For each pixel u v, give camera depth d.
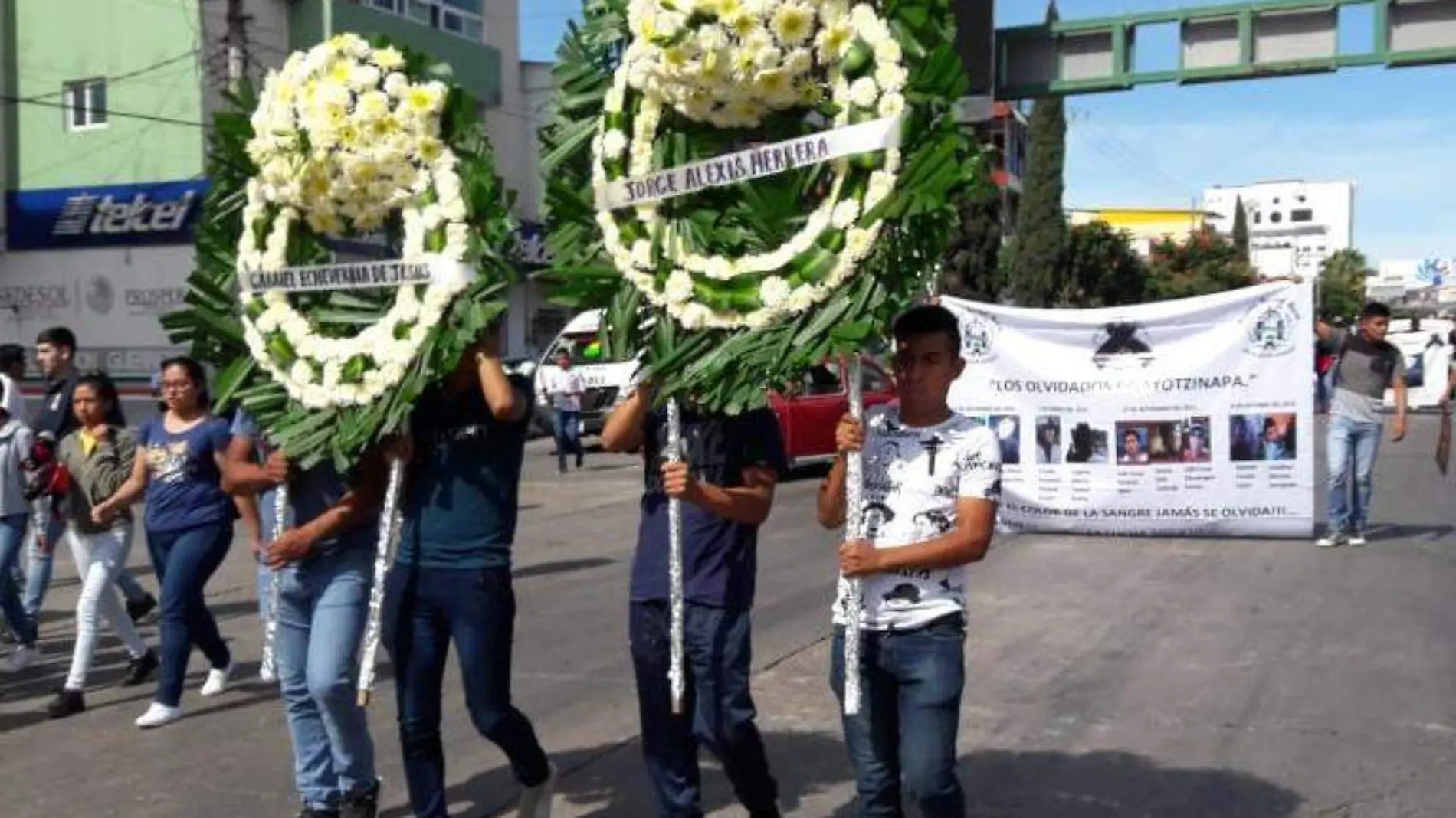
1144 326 12.09
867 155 3.76
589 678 7.69
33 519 8.45
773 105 4.00
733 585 4.53
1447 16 21.05
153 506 6.97
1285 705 6.79
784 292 3.85
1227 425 11.96
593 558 12.37
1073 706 6.83
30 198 28.28
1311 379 11.77
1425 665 7.51
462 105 4.75
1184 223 92.06
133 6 27.02
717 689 4.52
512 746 4.89
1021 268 46.00
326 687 4.83
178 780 6.07
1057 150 46.03
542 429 27.16
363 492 4.87
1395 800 5.43
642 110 4.12
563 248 4.34
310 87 4.76
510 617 4.82
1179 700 6.90
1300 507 11.84
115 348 27.92
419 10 29.17
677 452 4.32
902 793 4.61
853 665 3.85
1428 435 25.08
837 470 4.21
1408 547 11.55
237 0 23.88
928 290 3.83
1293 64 21.69
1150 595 9.60
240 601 10.43
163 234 27.22
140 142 27.31
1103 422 12.24
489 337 4.70
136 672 7.91
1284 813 5.31
